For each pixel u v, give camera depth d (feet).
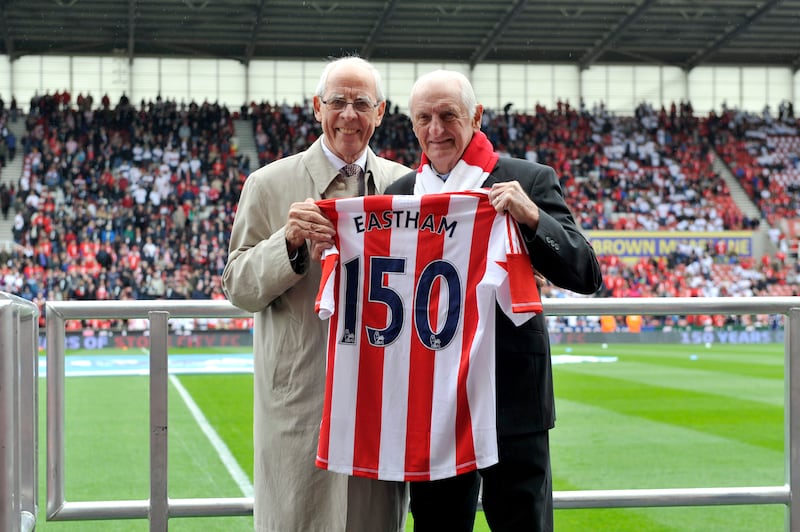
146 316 9.87
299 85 94.43
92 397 34.17
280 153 90.43
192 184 82.94
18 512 7.38
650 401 33.06
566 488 18.54
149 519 9.96
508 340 8.80
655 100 99.45
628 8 79.51
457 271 8.87
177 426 27.14
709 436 25.20
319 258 8.86
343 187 9.70
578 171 92.84
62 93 87.92
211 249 76.69
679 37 89.51
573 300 10.19
